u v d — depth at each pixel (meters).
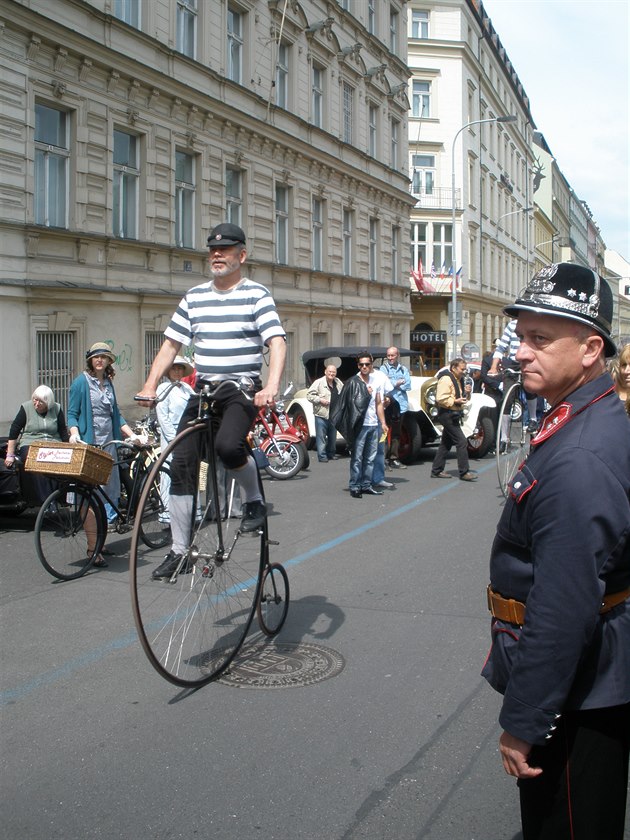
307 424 17.80
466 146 48.41
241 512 5.04
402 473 14.61
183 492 4.55
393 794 3.67
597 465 2.14
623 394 5.45
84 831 3.40
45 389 9.66
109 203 17.67
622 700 2.22
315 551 8.38
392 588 6.99
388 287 34.66
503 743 2.21
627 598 2.27
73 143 16.75
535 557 2.21
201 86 21.06
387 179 34.41
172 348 4.97
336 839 3.32
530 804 2.30
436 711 4.55
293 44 26.41
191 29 21.28
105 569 7.78
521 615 2.33
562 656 2.10
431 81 47.94
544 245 84.38
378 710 4.56
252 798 3.64
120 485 8.94
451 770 3.89
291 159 26.14
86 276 17.12
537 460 2.28
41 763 3.99
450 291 45.72
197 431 4.58
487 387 18.77
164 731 4.32
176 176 20.58
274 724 4.39
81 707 4.64
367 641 5.67
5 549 8.76
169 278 19.73
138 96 18.53
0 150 14.97
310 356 18.05
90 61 16.86
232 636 5.11
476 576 7.35
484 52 53.81
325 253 29.11
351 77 30.98
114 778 3.83
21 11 15.05
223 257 4.77
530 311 2.34
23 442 9.63
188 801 3.62
